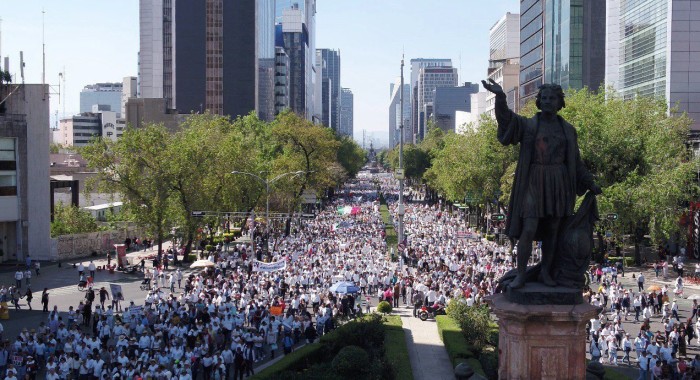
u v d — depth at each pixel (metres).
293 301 43.91
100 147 72.88
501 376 15.81
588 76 126.56
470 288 46.62
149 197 72.81
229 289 48.25
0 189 73.50
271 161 100.25
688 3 94.38
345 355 28.77
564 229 15.94
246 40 198.12
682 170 64.31
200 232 79.00
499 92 15.52
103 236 83.62
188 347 33.88
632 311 50.41
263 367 35.09
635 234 69.88
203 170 74.19
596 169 66.62
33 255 75.88
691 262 72.44
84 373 31.30
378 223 105.69
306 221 109.25
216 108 198.50
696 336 42.31
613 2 121.94
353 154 188.38
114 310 49.50
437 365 34.75
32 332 36.19
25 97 75.44
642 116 69.25
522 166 15.81
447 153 104.25
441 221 115.25
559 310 15.02
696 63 95.00
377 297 55.34
